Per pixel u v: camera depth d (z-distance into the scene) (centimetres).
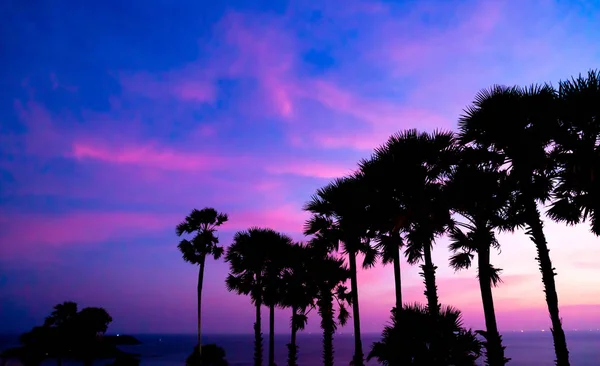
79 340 3875
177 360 6919
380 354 1214
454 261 1419
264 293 2600
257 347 2597
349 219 1747
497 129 1192
